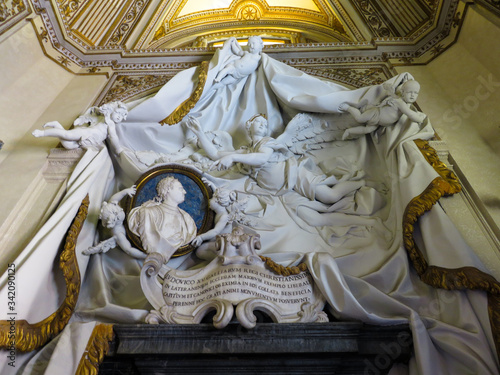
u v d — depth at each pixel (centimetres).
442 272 348
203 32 811
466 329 327
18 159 467
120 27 710
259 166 452
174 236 399
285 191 449
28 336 328
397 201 416
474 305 333
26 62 557
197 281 365
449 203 405
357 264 390
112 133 466
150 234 395
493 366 301
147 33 725
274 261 389
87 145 457
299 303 355
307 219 431
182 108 494
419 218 390
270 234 414
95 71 617
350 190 448
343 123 487
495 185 423
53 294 365
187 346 331
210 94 520
